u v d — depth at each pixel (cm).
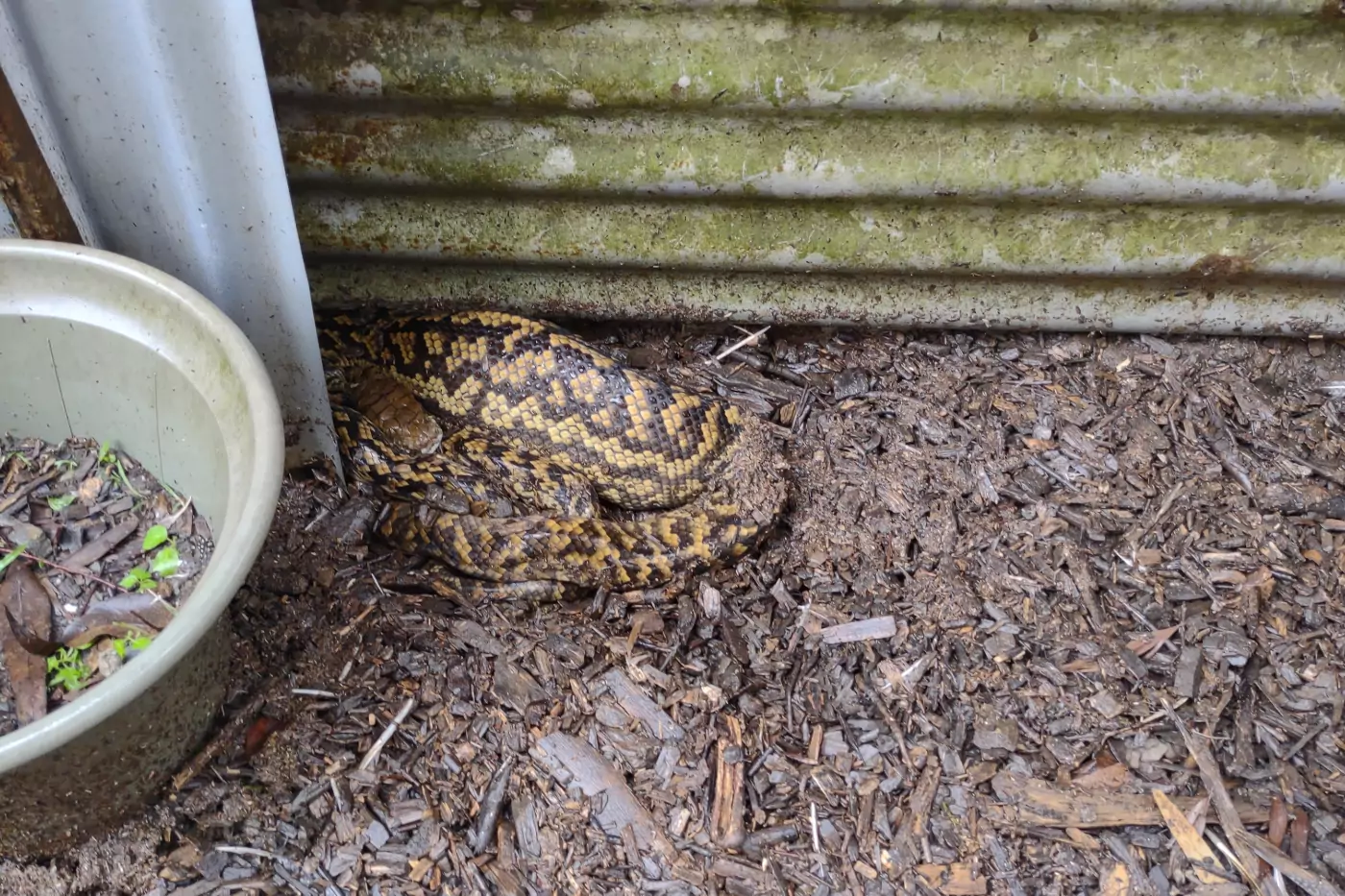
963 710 83
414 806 76
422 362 102
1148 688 84
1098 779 79
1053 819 77
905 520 93
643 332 107
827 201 96
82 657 75
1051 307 104
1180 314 104
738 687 83
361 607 85
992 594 89
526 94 88
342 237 95
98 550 78
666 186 93
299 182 92
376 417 98
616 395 98
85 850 71
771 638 87
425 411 100
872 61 87
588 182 93
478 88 87
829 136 92
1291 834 77
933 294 103
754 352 106
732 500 95
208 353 74
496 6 84
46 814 67
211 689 74
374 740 78
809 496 96
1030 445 99
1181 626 87
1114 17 86
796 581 91
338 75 86
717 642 86
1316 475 97
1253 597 88
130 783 70
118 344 76
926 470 97
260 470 68
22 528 78
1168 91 88
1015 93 88
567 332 102
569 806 77
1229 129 92
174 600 76
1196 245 98
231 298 83
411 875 73
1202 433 100
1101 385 104
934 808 78
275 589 84
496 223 95
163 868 71
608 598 89
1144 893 75
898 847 76
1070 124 92
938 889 75
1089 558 91
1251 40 87
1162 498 95
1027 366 105
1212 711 82
